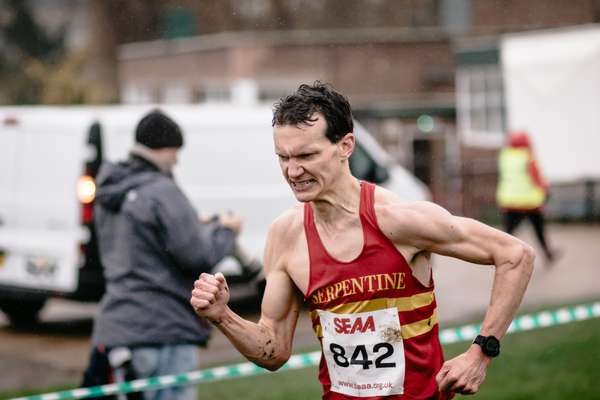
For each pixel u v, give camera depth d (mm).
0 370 22625
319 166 8328
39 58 104688
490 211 71188
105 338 13836
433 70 74688
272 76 74812
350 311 8680
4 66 101875
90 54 85125
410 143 74688
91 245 25781
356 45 74750
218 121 28438
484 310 28828
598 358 20812
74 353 24656
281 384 19578
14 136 27078
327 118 8320
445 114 74312
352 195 8641
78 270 25750
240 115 28750
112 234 14172
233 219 14547
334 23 105312
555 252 38875
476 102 72062
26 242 26484
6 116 27078
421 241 8531
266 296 9109
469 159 72188
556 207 62688
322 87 8477
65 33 106250
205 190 28047
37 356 24297
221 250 14156
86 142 26109
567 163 62500
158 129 14086
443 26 93000
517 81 64250
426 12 105500
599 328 23969
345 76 74812
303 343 24516
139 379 13758
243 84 74688
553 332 23750
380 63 74625
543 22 82500
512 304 8453
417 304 8703
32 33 104938
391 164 30531
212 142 28328
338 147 8430
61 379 21594
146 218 13781
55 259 26016
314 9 105125
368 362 8727
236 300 30609
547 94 63156
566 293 30609
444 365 8422
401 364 8680
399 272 8586
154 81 85250
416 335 8719
